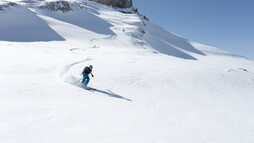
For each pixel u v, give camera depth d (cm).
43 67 1338
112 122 562
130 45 4950
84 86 1021
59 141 392
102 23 7325
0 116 484
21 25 4588
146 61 2233
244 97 1384
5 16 4669
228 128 693
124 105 795
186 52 7062
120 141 435
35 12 5962
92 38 4609
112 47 4047
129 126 551
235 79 1872
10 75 1073
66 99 743
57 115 548
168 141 482
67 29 4938
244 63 6569
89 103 731
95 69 1505
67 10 7194
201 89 1413
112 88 1103
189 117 769
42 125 464
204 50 8288
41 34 4159
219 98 1261
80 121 528
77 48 2908
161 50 6122
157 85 1328
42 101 676
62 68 1334
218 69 2211
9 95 694
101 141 420
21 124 453
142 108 803
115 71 1512
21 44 2625
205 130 629
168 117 729
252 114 970
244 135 638
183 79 1589
